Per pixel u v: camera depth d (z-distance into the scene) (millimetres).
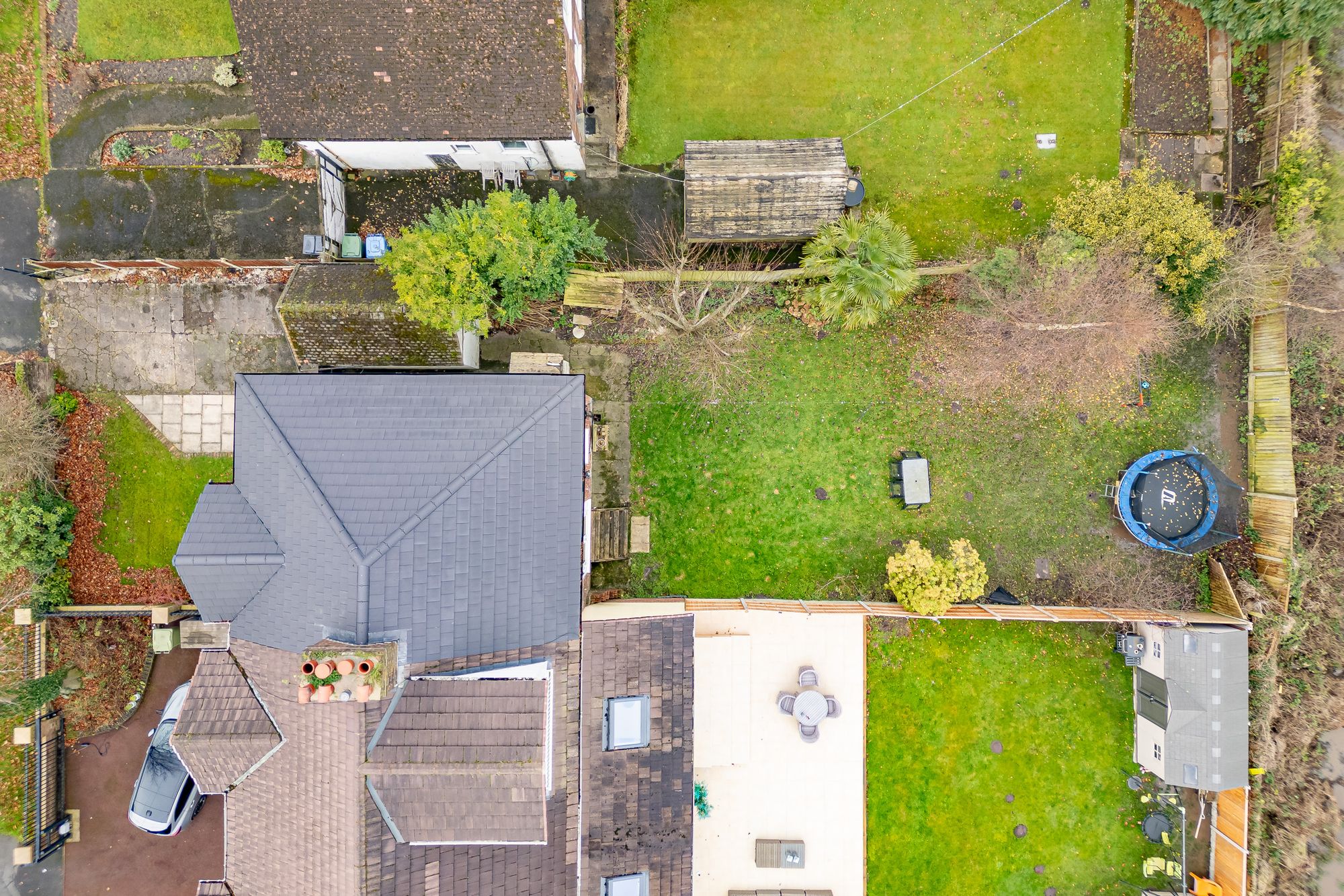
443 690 14664
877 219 19938
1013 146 22781
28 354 22047
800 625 21391
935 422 22703
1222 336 22453
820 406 22781
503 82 18969
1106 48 22625
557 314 22359
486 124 19375
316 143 20156
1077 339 21375
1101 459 22703
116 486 22156
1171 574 22625
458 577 15352
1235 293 20109
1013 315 21094
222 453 22359
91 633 21766
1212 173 22609
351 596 14547
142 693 21875
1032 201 22641
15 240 21984
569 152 21062
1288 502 21297
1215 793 21828
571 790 16438
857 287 19250
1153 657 21422
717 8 22562
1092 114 22703
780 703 20703
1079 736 22422
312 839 14461
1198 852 22141
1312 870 21844
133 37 22047
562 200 22547
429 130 19469
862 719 21391
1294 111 21250
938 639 22484
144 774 20953
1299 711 22016
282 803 15008
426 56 18719
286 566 15453
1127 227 19875
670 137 22641
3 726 20953
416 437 15883
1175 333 22078
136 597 22016
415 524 14844
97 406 22172
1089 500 22734
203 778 15703
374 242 21953
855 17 22641
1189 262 19750
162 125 22078
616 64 22359
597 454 22438
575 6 20500
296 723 14914
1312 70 20797
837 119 22703
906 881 22031
